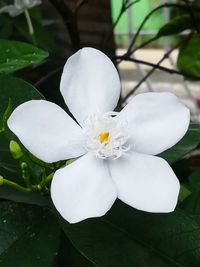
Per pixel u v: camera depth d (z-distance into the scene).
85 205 0.12
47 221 0.14
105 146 0.12
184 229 0.14
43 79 0.24
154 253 0.13
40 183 0.13
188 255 0.13
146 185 0.12
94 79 0.13
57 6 0.24
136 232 0.14
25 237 0.14
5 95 0.15
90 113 0.13
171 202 0.12
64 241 0.14
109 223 0.14
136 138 0.13
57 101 0.27
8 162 0.14
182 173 0.25
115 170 0.12
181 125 0.12
